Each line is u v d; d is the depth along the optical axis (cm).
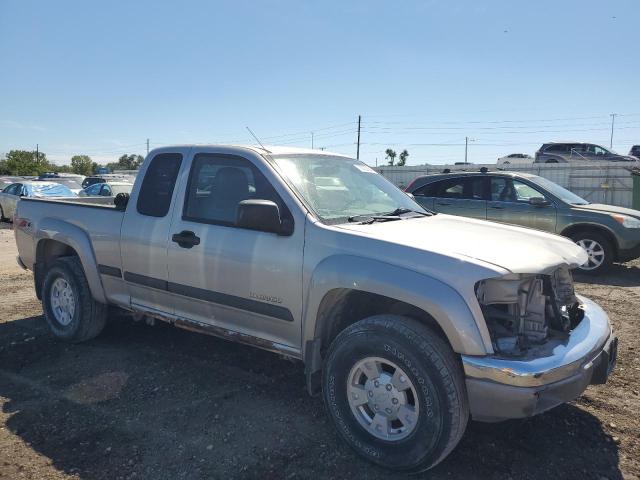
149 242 427
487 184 977
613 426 357
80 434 344
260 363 462
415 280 293
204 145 418
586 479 298
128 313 504
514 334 299
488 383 275
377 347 300
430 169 3238
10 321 590
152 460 315
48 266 523
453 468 309
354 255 319
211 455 320
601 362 323
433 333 294
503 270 285
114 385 418
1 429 350
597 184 2473
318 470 306
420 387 286
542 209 909
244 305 371
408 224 370
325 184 393
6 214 1789
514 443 336
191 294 402
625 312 637
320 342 343
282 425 356
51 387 415
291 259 344
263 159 380
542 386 274
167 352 489
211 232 387
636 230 846
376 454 305
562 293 348
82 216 495
